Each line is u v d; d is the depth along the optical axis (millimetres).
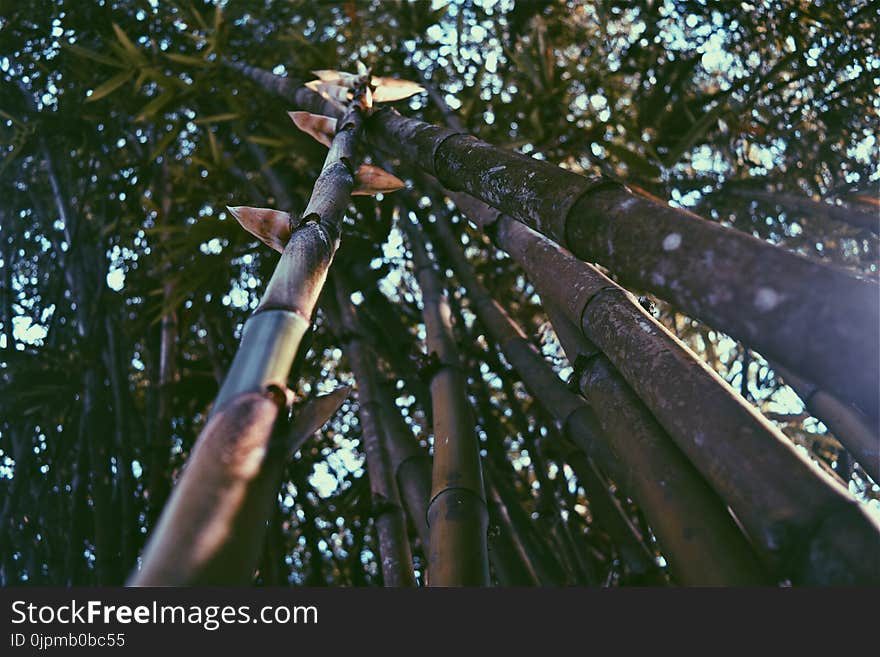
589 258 1121
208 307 3625
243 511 792
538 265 1645
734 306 839
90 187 3895
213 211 3947
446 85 3738
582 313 1406
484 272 3826
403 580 1939
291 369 1020
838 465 2332
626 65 3381
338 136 1684
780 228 2861
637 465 1210
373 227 3379
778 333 798
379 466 2287
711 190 3078
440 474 1599
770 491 894
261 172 3555
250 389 909
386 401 2639
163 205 3646
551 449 2996
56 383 3338
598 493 2402
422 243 2986
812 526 849
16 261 4117
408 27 3740
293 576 3869
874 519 840
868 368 744
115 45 3018
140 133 4066
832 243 2727
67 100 3734
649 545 3105
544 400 2098
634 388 1193
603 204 1094
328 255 1195
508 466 3156
